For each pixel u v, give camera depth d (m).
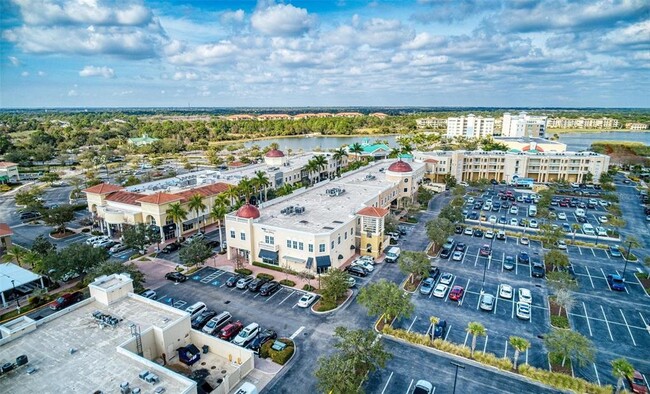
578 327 55.50
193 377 43.59
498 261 78.44
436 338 51.75
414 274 70.31
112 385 37.50
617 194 137.25
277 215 82.06
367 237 78.94
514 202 126.50
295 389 42.91
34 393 36.53
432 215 110.19
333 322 56.22
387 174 114.44
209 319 56.41
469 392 42.47
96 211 99.38
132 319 48.81
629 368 39.50
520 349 44.22
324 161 142.50
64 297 62.38
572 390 42.72
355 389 38.19
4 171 158.50
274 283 66.00
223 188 105.56
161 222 86.69
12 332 44.50
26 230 99.75
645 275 71.38
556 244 86.12
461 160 154.00
